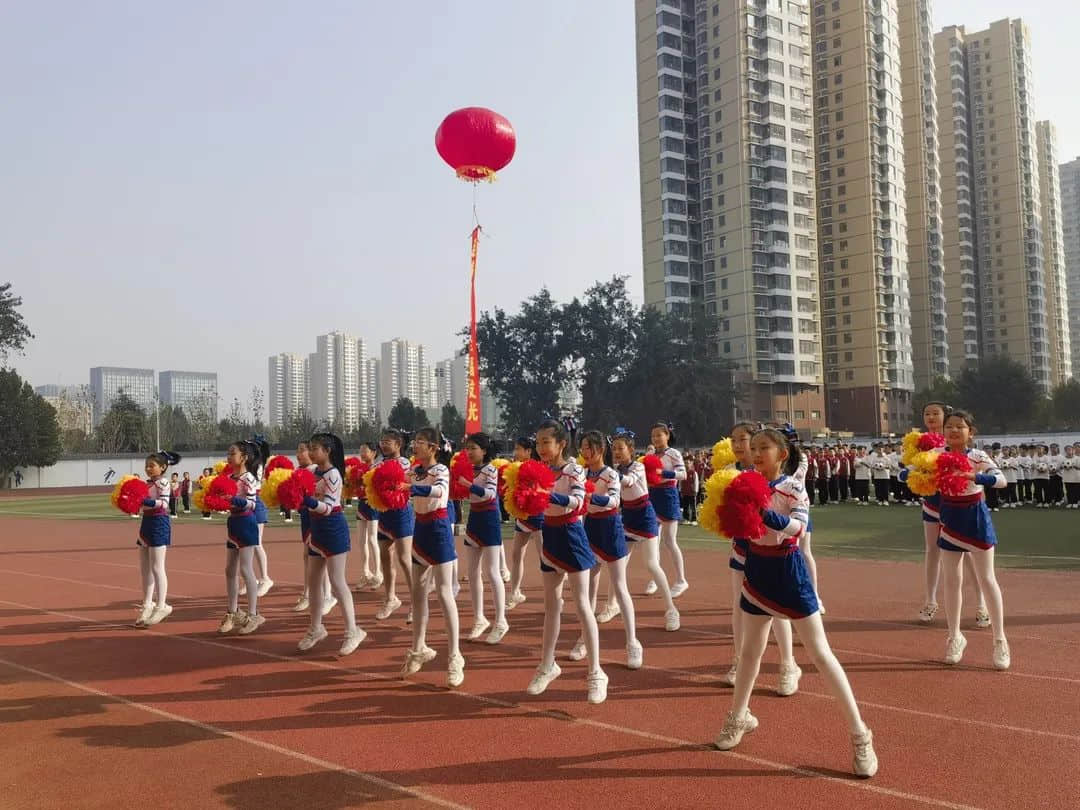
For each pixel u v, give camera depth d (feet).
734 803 13.61
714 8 235.81
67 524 84.02
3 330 191.62
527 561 45.29
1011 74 343.05
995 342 344.08
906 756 15.46
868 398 246.47
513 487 19.63
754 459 16.16
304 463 29.86
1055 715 17.57
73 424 254.68
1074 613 27.58
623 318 205.77
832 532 54.70
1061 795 13.58
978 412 237.66
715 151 236.22
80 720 18.79
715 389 202.69
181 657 24.76
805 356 235.40
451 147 44.70
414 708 19.20
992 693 19.20
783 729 17.07
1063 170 489.67
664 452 31.99
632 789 14.29
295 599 35.24
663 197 237.04
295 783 14.92
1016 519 60.23
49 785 15.05
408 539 22.81
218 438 240.94
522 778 14.89
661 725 17.58
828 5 255.91
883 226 252.62
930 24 295.48
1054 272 383.04
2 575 45.24
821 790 14.06
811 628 14.84
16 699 20.57
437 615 30.68
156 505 30.01
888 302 252.42
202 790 14.70
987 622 26.12
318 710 19.19
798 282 235.40
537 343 199.62
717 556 46.24
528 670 22.50
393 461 23.03
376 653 24.90
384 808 13.78
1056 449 72.64
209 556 51.85
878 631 25.67
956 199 336.49
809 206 240.32
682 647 24.52
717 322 216.33
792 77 238.48
